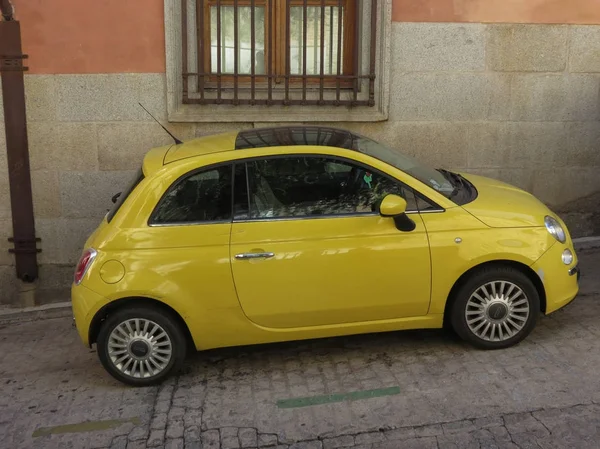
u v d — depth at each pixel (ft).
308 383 13.85
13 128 20.36
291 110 21.18
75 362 16.34
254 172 13.85
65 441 12.25
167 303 13.52
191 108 20.89
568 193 22.52
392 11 20.81
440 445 11.39
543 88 21.77
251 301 13.67
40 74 20.29
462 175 16.99
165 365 14.10
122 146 20.98
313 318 13.92
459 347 14.92
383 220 13.71
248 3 21.49
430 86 21.45
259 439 11.91
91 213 21.29
